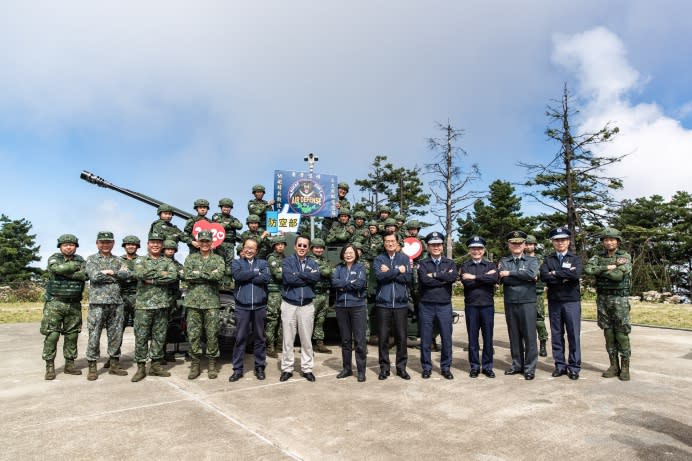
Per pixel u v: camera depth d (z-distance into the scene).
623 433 3.81
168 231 7.69
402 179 32.22
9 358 7.50
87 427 4.01
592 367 6.41
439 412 4.38
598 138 22.98
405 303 5.80
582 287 20.89
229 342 6.62
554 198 25.64
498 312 15.34
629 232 32.44
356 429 3.92
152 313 5.86
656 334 9.75
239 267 5.75
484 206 36.25
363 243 8.95
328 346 8.31
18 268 43.47
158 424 4.07
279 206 9.96
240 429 3.94
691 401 4.73
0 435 3.84
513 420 4.14
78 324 6.12
